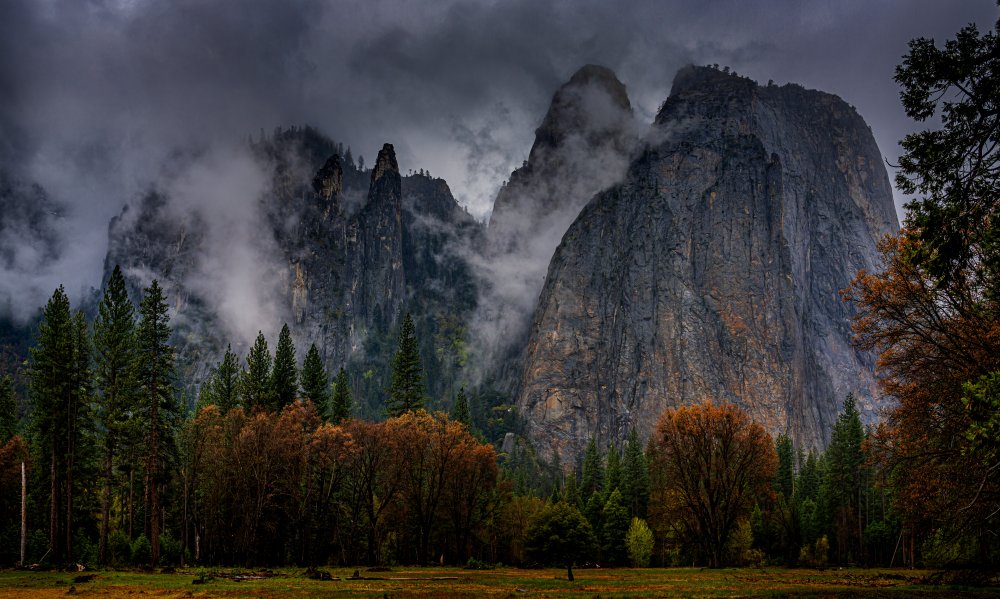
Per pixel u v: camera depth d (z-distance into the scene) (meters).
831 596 30.31
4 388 75.06
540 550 48.81
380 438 66.44
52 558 53.84
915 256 16.30
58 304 56.19
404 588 37.62
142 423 56.22
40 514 61.62
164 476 59.16
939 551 39.16
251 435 60.66
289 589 35.38
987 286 18.03
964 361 28.08
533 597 32.78
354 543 67.12
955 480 28.42
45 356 55.22
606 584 42.72
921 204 16.06
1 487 58.66
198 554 63.72
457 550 70.31
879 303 31.41
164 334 58.72
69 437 54.84
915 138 15.95
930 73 15.47
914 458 30.91
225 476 63.41
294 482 63.25
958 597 29.06
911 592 31.86
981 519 28.02
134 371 55.94
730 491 64.31
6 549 56.25
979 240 15.81
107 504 53.50
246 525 60.34
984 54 14.83
